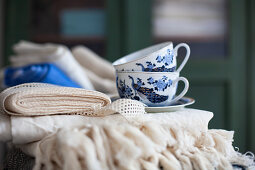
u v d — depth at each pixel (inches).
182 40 70.4
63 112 20.8
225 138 20.6
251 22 70.6
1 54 62.8
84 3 67.7
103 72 45.2
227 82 71.1
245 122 71.7
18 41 65.8
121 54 69.1
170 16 69.8
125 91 22.8
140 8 67.8
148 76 22.0
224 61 70.7
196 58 70.4
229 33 71.1
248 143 71.8
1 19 62.1
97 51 68.8
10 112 20.0
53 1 66.8
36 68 28.9
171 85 22.5
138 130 18.1
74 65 35.2
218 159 18.8
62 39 67.6
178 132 19.2
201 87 70.6
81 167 16.9
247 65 71.4
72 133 17.0
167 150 19.0
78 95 21.1
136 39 68.1
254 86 71.0
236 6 70.7
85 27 68.1
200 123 21.4
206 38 70.8
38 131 19.5
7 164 24.8
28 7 65.8
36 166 18.0
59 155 17.6
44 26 66.7
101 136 17.5
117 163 17.3
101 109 20.7
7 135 19.4
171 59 22.7
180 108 22.9
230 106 71.0
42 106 20.3
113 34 68.7
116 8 68.4
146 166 17.4
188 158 18.5
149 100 22.4
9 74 33.0
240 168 19.3
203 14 70.7
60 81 27.9
